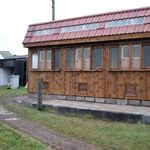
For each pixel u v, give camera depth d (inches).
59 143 187.0
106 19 345.4
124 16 331.0
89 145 182.2
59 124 249.0
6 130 219.9
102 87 343.9
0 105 390.3
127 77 322.3
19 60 842.8
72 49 378.3
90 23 358.6
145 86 308.5
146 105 307.4
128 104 321.7
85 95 360.8
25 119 278.7
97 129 227.6
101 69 343.0
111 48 339.6
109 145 181.0
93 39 338.3
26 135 208.1
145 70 305.6
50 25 413.4
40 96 336.5
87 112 288.8
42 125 247.9
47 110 333.1
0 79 910.4
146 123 247.6
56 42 379.9
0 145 176.4
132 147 175.3
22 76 836.0
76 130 225.0
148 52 309.0
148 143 184.1
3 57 1131.9
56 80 396.2
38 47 418.9
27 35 431.5
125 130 223.1
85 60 364.8
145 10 322.3
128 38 308.0
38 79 337.1
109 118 271.3
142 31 296.2
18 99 418.9
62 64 389.1
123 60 327.6
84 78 362.6
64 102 354.0
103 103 340.5
